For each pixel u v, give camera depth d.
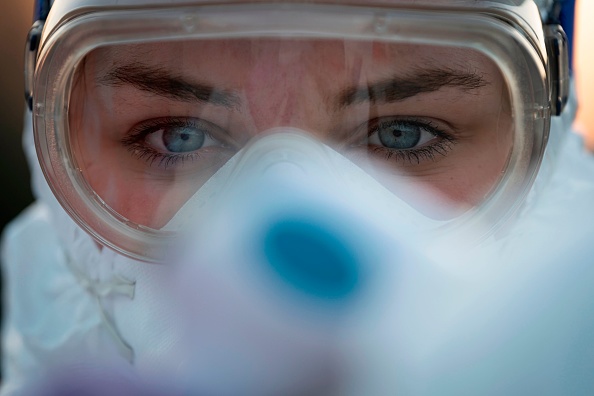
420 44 0.92
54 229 1.42
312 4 0.88
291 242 0.84
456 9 0.91
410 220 0.94
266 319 0.83
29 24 2.21
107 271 1.14
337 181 0.91
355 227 0.87
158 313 1.05
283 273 0.83
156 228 1.02
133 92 0.98
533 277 0.96
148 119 1.00
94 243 1.17
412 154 0.99
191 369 0.87
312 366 0.84
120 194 1.03
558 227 1.07
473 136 0.99
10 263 1.66
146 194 1.02
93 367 1.35
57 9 1.00
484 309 0.94
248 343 0.84
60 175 1.04
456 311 0.94
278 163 0.91
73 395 1.34
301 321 0.83
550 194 1.27
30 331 1.50
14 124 2.23
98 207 1.04
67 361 1.40
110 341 1.30
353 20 0.89
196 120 0.98
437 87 0.95
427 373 0.91
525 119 0.97
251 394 0.85
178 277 0.95
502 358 0.91
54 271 1.57
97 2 0.94
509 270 0.98
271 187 0.89
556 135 1.19
